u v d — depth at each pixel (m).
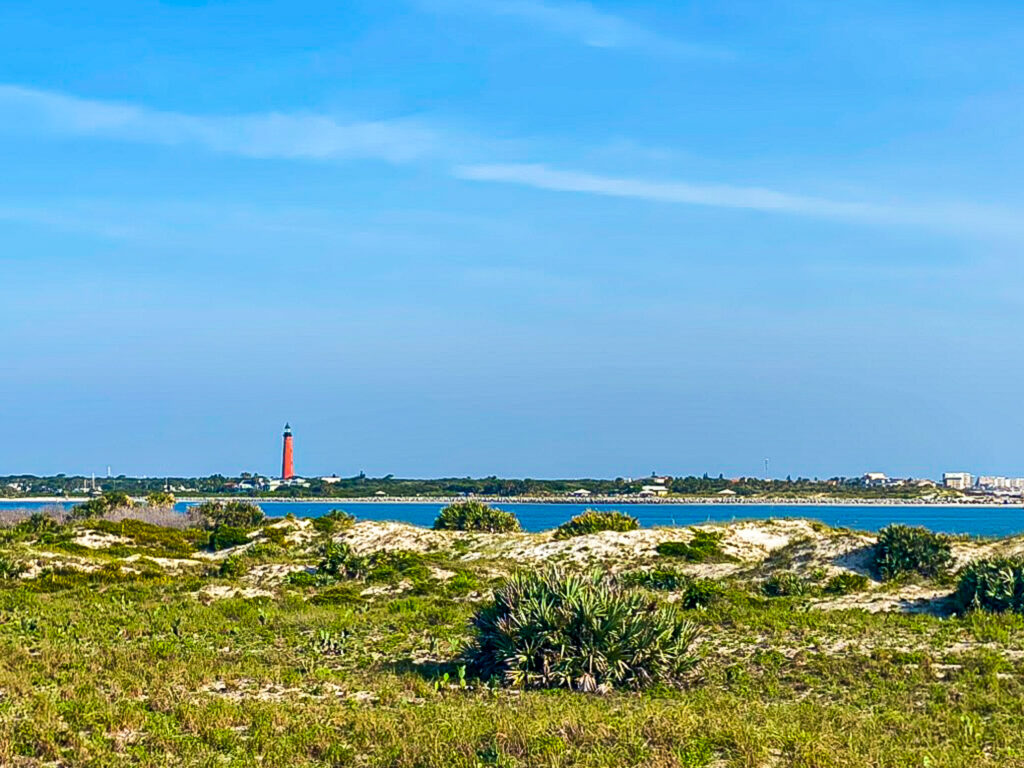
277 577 46.62
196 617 32.38
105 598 37.53
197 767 15.48
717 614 30.06
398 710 19.98
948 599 33.22
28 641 27.17
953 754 16.16
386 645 27.72
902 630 27.64
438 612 32.31
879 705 20.11
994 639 25.92
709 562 46.62
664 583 40.31
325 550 53.22
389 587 40.88
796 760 15.41
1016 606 30.64
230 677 22.62
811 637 26.47
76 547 53.12
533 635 22.81
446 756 15.95
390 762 15.91
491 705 20.31
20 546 50.53
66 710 18.44
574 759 15.76
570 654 22.64
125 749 16.55
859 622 28.77
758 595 38.31
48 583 41.47
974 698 20.00
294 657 25.91
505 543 54.03
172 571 48.94
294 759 16.12
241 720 18.53
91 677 21.98
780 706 19.81
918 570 40.47
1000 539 44.38
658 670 22.53
